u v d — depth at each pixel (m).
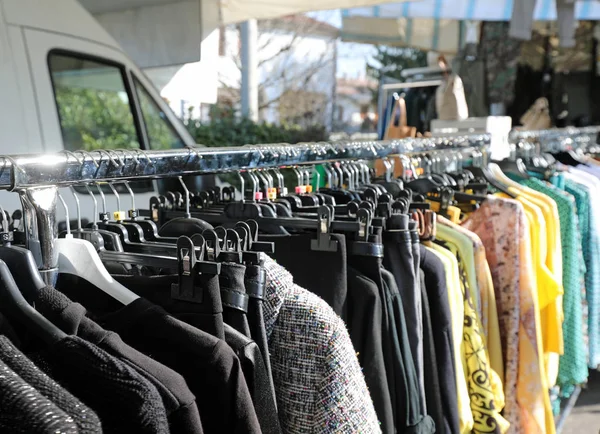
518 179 2.25
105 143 4.32
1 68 2.17
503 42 5.83
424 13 5.51
